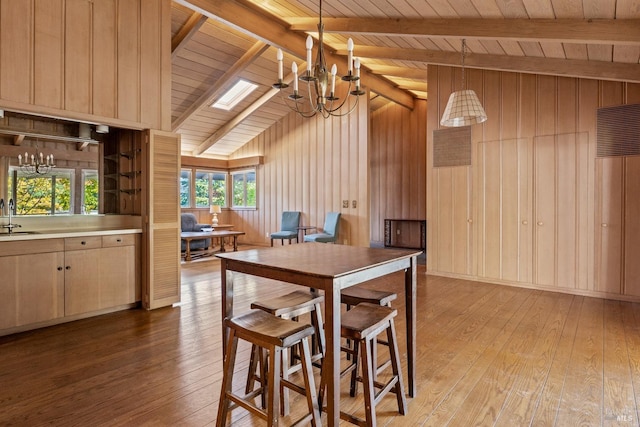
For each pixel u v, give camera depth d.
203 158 8.73
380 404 2.03
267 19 4.83
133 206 3.88
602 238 4.14
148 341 2.88
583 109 4.23
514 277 4.70
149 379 2.28
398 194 8.77
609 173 4.09
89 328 3.15
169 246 3.81
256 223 8.86
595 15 2.74
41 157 3.60
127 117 3.50
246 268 1.98
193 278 5.17
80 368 2.41
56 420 1.84
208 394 2.12
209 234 6.88
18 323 2.96
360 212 6.94
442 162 5.25
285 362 1.94
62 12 3.10
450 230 5.20
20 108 2.87
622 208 4.03
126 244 3.61
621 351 2.68
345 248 2.49
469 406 2.00
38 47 2.96
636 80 3.51
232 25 4.52
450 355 2.64
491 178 4.85
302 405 2.04
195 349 2.74
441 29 3.48
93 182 3.91
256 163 8.54
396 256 2.10
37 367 2.42
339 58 5.98
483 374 2.35
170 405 2.00
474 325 3.25
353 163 7.02
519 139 4.64
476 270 4.99
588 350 2.70
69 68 3.13
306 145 7.77
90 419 1.86
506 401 2.04
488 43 3.87
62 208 3.73
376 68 6.54
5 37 2.81
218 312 3.63
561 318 3.43
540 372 2.37
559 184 4.39
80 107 3.19
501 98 4.76
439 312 3.62
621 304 3.89
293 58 6.14
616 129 4.04
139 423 1.83
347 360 2.59
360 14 3.93
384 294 2.30
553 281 4.44
